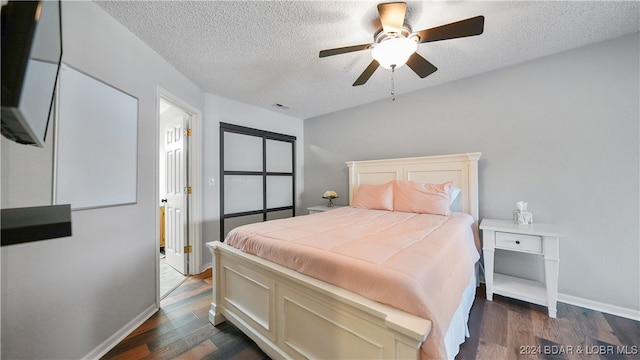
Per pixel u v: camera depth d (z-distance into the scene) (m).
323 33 1.80
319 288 1.12
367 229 1.75
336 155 3.82
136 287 1.78
